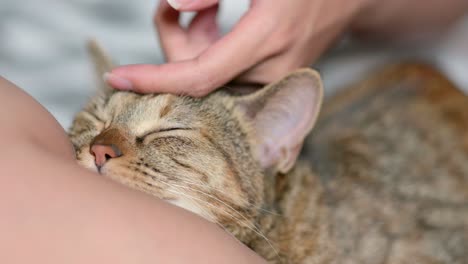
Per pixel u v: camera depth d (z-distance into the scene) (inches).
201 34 18.9
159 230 12.6
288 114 19.0
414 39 25.9
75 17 26.2
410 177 22.4
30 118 13.4
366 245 20.0
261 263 13.6
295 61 19.2
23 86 24.5
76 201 12.2
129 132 17.6
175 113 18.1
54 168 12.5
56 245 11.8
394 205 21.2
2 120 13.0
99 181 12.8
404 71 26.8
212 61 17.0
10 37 25.4
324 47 20.4
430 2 23.8
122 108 18.2
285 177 19.9
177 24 18.7
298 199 19.9
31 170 12.3
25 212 11.9
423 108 25.3
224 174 18.1
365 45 26.8
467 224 21.4
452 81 26.5
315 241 19.5
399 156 23.1
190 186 17.5
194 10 17.1
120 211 12.4
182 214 13.2
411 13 23.9
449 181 22.6
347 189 21.1
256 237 18.4
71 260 11.8
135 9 26.8
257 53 17.7
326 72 27.1
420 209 21.4
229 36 17.2
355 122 24.7
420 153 23.4
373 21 23.7
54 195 12.2
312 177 20.7
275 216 19.1
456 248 20.9
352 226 20.2
